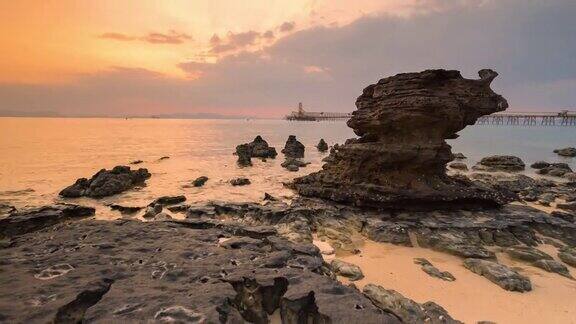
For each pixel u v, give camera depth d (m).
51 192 29.02
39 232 16.33
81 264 11.80
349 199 23.53
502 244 18.14
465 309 12.27
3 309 8.73
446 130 23.56
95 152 59.78
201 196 28.28
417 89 22.45
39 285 10.07
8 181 33.31
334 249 17.25
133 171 34.50
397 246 17.98
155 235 15.20
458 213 21.91
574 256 16.41
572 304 12.78
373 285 12.83
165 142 84.75
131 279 10.86
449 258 16.67
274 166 47.06
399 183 23.14
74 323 8.98
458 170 45.91
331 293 10.38
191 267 11.82
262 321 10.07
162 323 8.55
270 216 20.77
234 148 70.94
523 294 13.39
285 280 11.03
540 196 29.14
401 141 23.41
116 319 8.65
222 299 9.70
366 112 25.02
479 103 23.59
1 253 12.78
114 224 16.80
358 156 24.44
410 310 11.23
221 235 15.89
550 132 138.00
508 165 47.00
